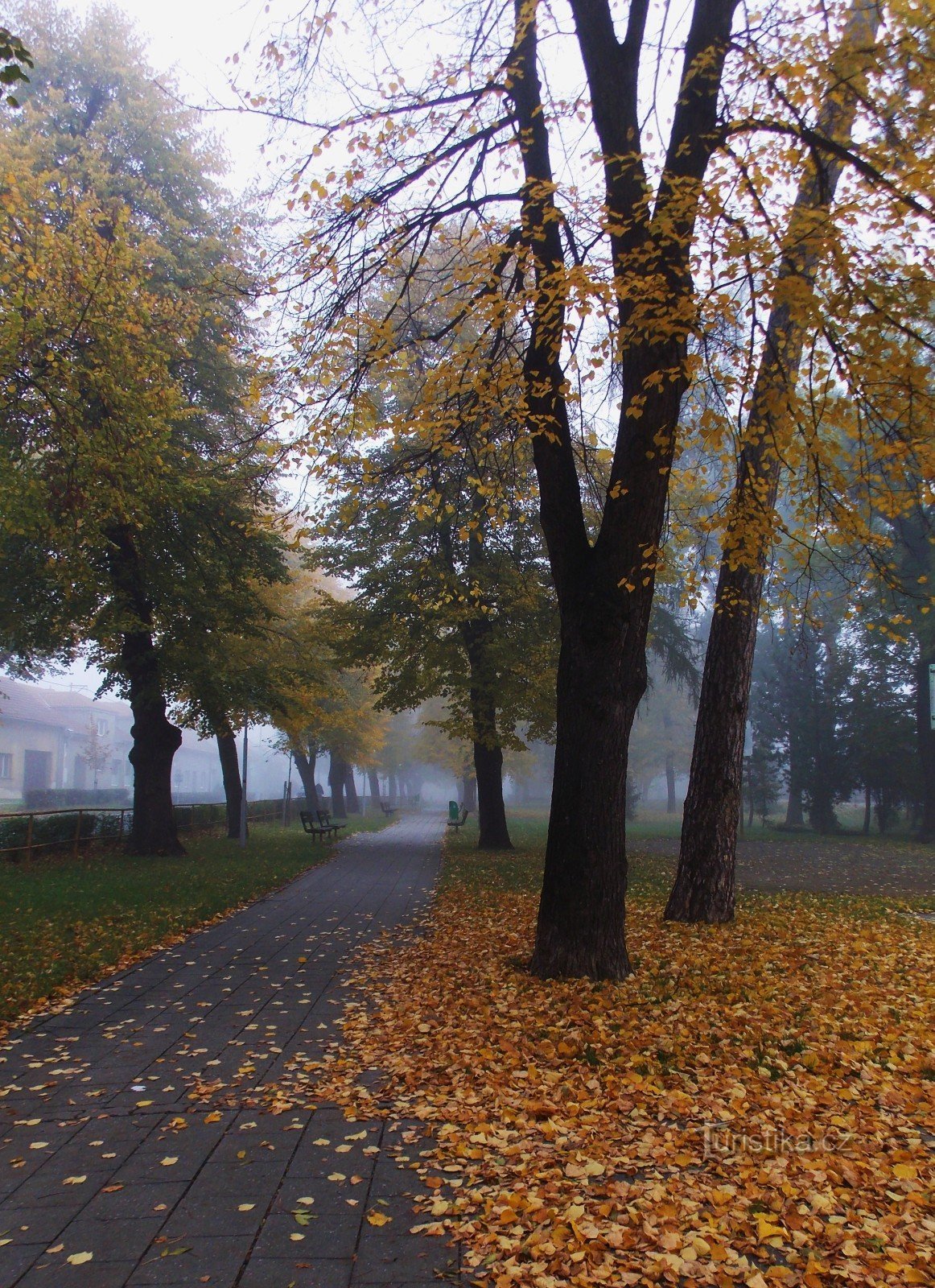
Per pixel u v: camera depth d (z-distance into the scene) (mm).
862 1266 3162
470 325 10383
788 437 6781
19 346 10328
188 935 10109
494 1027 6141
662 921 10438
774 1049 5625
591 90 7426
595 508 15234
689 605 7715
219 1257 3305
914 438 6246
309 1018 6625
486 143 8336
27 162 11211
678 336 6516
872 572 8047
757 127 6742
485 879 15453
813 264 7516
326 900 13125
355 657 20672
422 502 10148
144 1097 5000
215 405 19031
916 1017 6398
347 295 8484
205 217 18812
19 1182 3943
